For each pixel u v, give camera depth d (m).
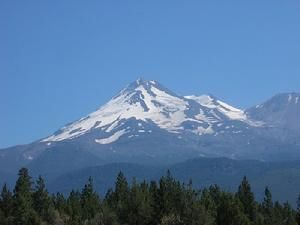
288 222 184.12
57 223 177.75
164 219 163.38
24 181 185.00
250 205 183.50
